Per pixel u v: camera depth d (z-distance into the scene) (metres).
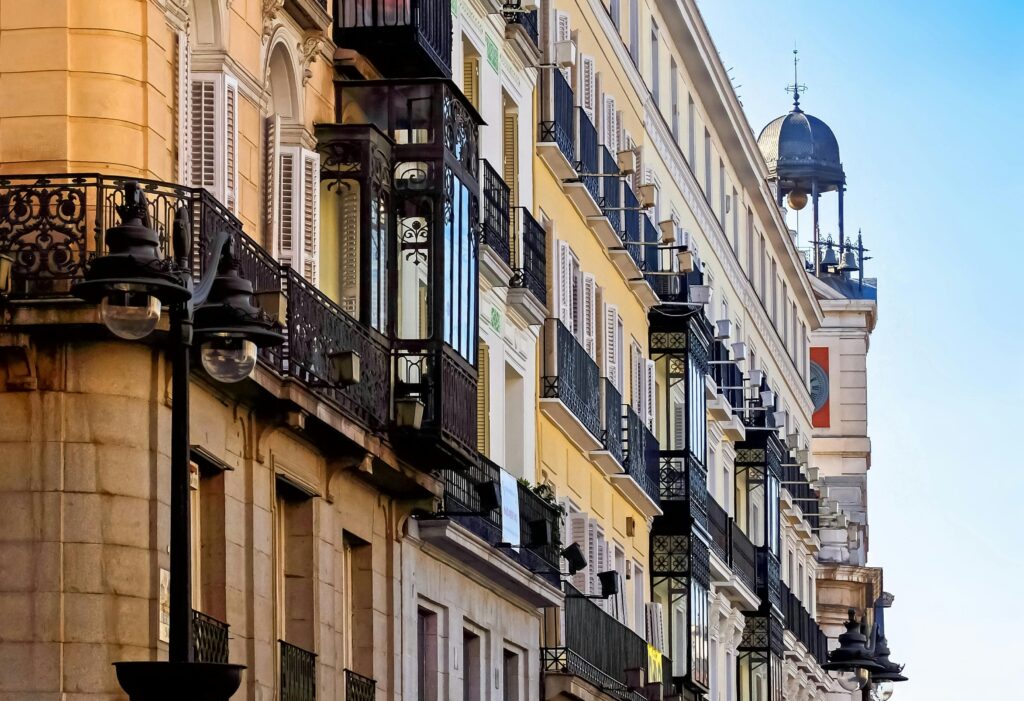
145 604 45.19
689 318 105.81
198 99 50.00
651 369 103.00
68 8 46.00
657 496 101.69
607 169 93.88
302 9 55.12
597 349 93.50
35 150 45.62
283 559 54.25
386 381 57.22
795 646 150.38
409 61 60.22
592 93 92.62
